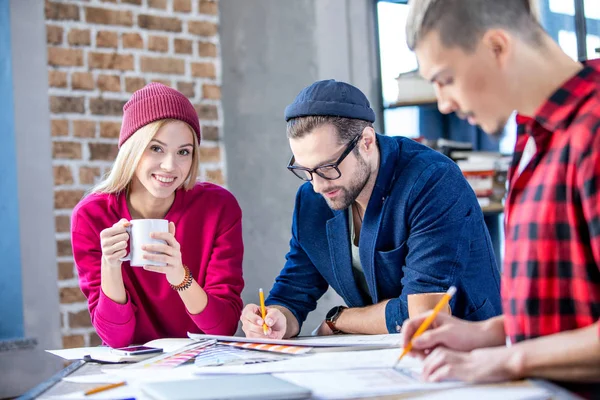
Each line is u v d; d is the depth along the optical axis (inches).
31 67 115.3
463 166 125.7
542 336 36.9
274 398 35.9
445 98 39.2
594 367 33.7
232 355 51.8
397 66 133.8
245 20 130.7
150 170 70.3
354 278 72.3
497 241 129.6
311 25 133.0
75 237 71.8
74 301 116.9
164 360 51.8
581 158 34.3
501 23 36.9
